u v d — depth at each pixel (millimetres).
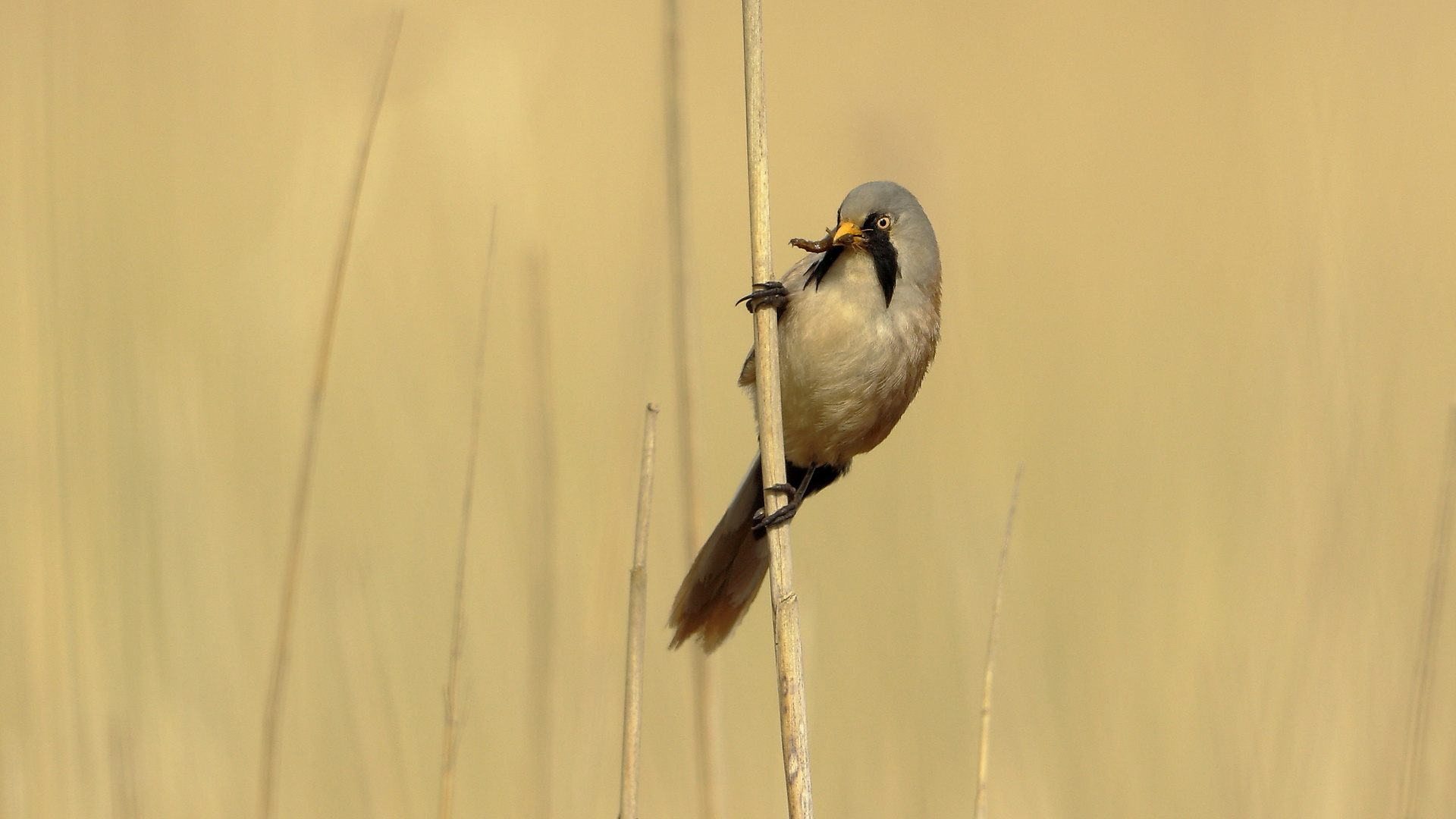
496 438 10852
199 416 9938
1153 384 12859
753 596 7047
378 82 6844
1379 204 12016
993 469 10562
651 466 6230
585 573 9641
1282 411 10477
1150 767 9555
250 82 14117
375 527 10109
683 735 9641
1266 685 9414
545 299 8031
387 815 8625
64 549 8680
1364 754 9016
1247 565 10523
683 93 7812
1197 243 15211
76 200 10281
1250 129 16125
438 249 11555
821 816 9695
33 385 8898
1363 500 9680
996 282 14203
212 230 12398
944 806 9477
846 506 11062
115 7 14102
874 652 10141
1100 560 10992
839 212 7215
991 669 6133
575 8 17688
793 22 19766
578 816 8164
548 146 14523
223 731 9117
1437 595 7844
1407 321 11711
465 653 9555
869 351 6945
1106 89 18016
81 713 8438
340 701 9219
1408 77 14406
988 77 18281
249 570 9703
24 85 10336
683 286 7672
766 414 6219
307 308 10781
